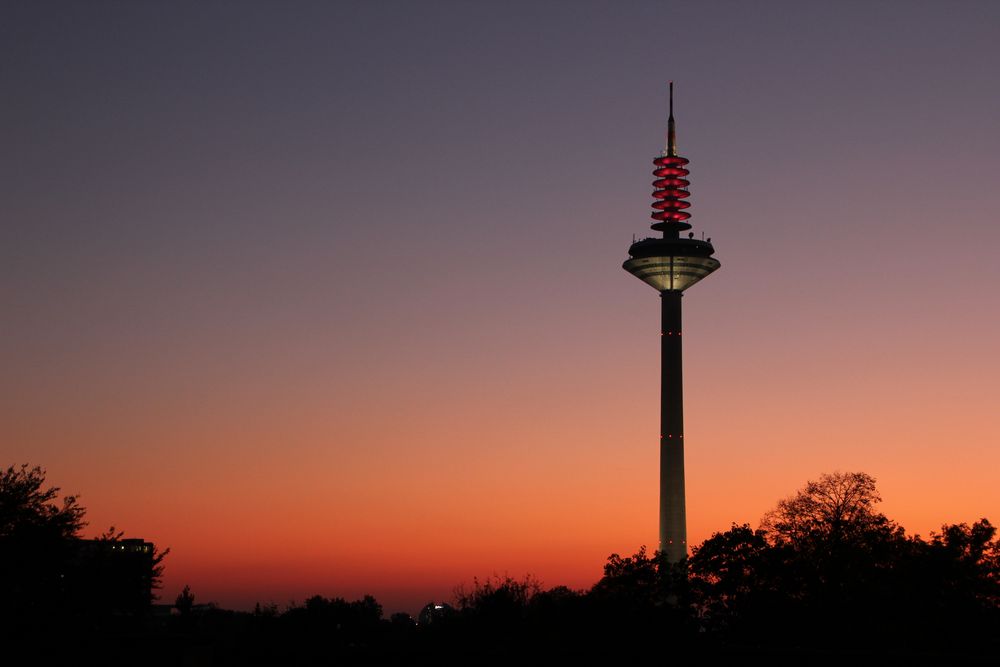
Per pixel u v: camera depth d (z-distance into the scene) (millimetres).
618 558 149625
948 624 131500
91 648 99625
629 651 132500
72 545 102500
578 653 132500
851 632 132125
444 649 138625
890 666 102000
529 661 128500
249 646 143250
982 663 97938
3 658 95125
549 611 148875
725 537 142625
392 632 160875
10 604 97188
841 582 136125
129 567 108625
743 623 135750
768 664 114062
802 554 140875
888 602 132375
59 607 99688
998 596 136375
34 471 101188
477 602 151875
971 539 139875
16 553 96812
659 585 146000
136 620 118688
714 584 140875
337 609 191250
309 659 133375
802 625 133250
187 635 108938
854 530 141000
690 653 124875
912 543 144000
